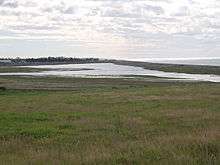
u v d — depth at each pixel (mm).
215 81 95250
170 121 23734
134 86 73500
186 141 13852
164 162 10805
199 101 36812
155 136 17172
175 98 40406
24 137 18672
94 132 20016
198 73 148000
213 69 175375
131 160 11352
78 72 147250
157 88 58875
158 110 30250
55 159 11719
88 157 11711
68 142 16766
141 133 19078
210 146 12734
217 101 36656
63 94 49562
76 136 18750
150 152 12305
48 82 83500
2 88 59938
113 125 22500
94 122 23953
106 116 27312
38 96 46656
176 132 18219
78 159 11555
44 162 11352
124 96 44156
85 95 46375
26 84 74875
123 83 84938
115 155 11984
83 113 29344
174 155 11539
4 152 14125
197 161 10836
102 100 39906
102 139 17031
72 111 30844
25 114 28688
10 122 24562
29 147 15250
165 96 43125
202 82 89000
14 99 42594
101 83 83688
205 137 14250
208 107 31609
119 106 34156
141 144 13953
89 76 114062
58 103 37438
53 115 28312
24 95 49281
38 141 17188
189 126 21141
